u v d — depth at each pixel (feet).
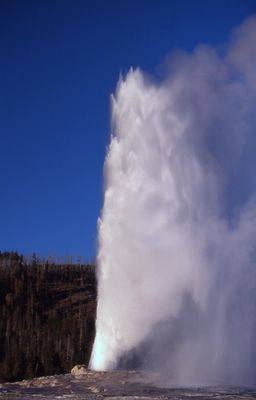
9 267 596.29
